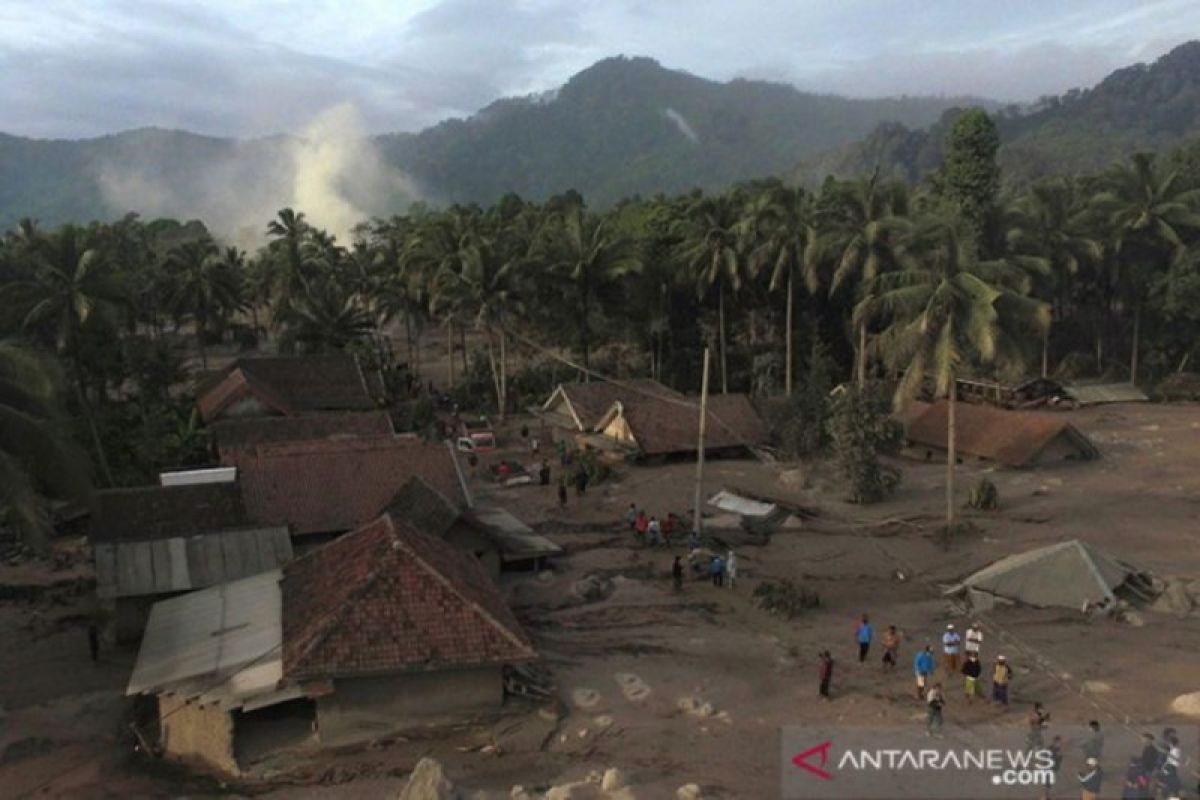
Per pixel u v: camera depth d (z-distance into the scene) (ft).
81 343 191.01
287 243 319.27
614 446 196.13
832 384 259.39
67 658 110.22
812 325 266.98
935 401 215.72
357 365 231.91
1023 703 88.58
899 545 144.97
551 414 219.82
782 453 196.44
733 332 290.97
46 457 93.25
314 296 288.92
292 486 137.80
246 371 221.25
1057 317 297.94
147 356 239.71
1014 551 140.05
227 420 190.90
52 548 142.31
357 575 94.38
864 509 164.55
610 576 132.77
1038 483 177.47
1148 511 157.79
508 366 302.04
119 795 78.54
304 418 184.34
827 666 91.71
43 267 180.55
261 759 83.97
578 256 253.24
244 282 352.69
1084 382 266.57
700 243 252.21
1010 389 239.91
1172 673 94.38
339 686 86.12
